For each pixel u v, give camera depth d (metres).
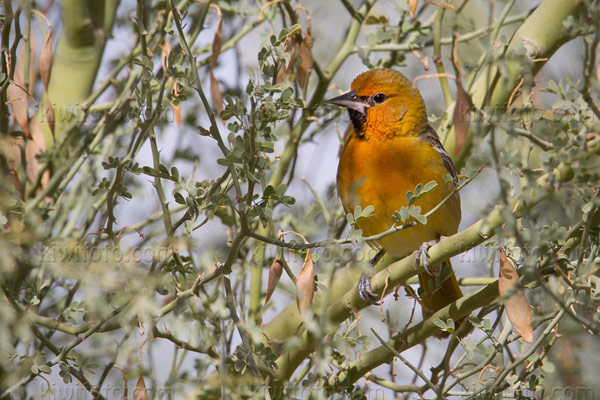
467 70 7.30
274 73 6.60
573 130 5.88
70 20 8.80
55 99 8.84
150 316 5.74
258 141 6.00
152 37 8.19
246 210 5.90
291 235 9.04
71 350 6.44
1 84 6.95
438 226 8.59
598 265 6.17
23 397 7.16
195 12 9.92
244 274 7.77
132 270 5.70
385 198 8.55
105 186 6.47
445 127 9.27
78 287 7.52
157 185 6.41
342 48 9.19
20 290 7.24
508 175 5.85
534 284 6.68
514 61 6.48
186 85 6.32
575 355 8.52
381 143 8.62
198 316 6.59
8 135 7.34
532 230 5.81
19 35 6.93
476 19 11.18
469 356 6.78
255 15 9.88
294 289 9.38
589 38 7.05
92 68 8.98
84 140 8.06
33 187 8.12
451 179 6.03
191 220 6.31
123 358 5.98
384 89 8.77
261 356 6.75
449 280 8.49
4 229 5.95
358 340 7.16
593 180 5.66
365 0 9.51
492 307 7.55
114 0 9.12
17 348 7.72
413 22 9.13
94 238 7.71
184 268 6.50
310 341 7.43
